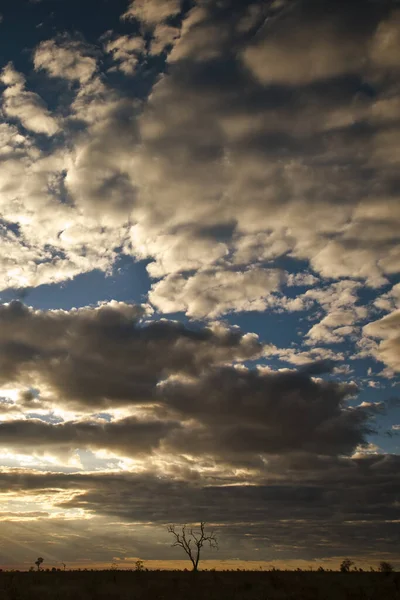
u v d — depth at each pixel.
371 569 64.88
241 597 37.09
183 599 35.78
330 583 48.50
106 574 62.00
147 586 44.75
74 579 52.69
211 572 68.69
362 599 37.00
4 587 41.03
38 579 51.88
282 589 43.25
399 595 38.41
